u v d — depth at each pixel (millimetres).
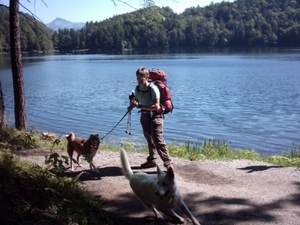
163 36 138500
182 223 4605
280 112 20234
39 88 33125
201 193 5570
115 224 4539
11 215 3617
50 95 28062
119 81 39531
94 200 4738
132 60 85000
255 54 103375
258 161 7727
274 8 145750
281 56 88125
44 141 9430
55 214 4008
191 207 5051
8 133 8609
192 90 30859
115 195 5480
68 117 18812
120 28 121062
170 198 4398
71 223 3984
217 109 21391
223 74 45938
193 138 14367
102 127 16391
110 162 7367
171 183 4352
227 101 24578
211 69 53688
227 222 4613
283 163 7820
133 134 14688
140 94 6516
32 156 7570
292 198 5402
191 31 141875
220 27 145750
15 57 10172
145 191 4746
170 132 15430
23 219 3654
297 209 5012
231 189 5801
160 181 4355
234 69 52969
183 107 22125
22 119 10477
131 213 4898
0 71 49156
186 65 62969
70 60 98375
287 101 24266
